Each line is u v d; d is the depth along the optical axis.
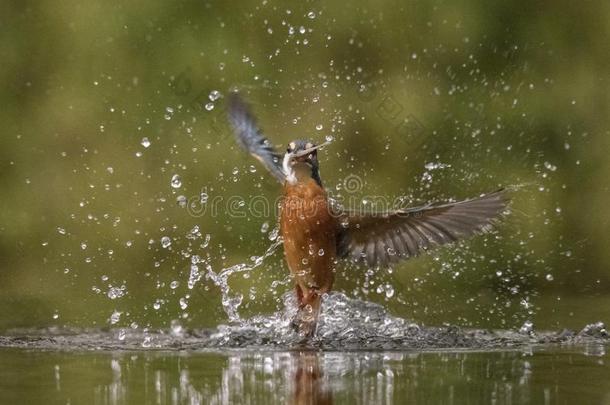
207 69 16.09
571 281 13.75
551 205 14.97
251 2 16.47
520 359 7.65
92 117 16.17
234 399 5.93
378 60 16.11
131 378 6.75
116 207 15.34
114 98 16.25
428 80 15.96
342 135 15.23
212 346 8.59
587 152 15.58
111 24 16.72
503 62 16.19
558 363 7.43
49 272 14.00
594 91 16.06
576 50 16.44
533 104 15.90
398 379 6.68
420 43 16.20
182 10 16.59
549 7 16.61
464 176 15.12
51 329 9.73
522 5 16.53
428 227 8.65
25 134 16.25
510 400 5.91
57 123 16.19
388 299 12.39
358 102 15.56
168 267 14.30
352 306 10.02
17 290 12.80
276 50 16.17
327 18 16.33
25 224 15.36
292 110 15.47
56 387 6.39
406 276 13.39
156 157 15.67
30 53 16.80
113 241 14.91
